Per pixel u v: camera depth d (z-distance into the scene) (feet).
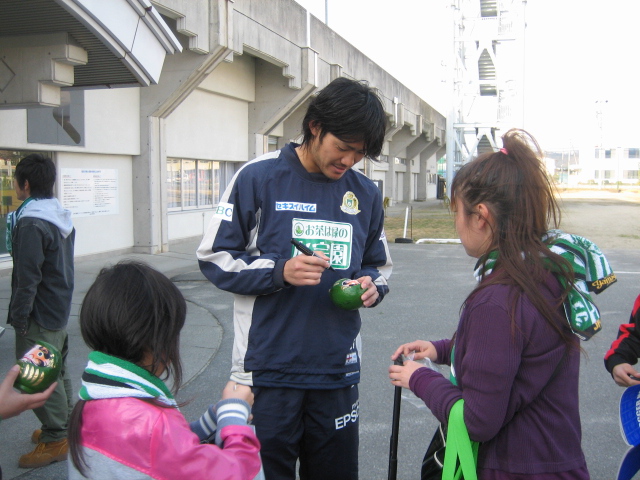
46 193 11.64
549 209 5.70
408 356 6.86
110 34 19.20
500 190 5.52
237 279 6.93
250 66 53.36
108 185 37.65
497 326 5.22
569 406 5.59
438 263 39.50
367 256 8.30
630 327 8.79
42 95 20.53
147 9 20.40
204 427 5.58
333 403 7.47
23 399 5.18
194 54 37.91
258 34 44.47
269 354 7.17
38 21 19.08
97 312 4.75
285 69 51.13
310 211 7.39
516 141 5.74
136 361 4.90
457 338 5.81
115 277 4.91
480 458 5.60
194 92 46.32
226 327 22.33
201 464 4.56
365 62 74.38
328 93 6.76
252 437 5.06
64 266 11.65
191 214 47.96
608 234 59.98
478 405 5.22
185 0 34.30
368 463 11.94
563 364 5.50
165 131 41.09
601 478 11.46
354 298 7.04
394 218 81.97
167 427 4.60
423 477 6.44
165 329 4.88
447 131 106.73
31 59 20.35
